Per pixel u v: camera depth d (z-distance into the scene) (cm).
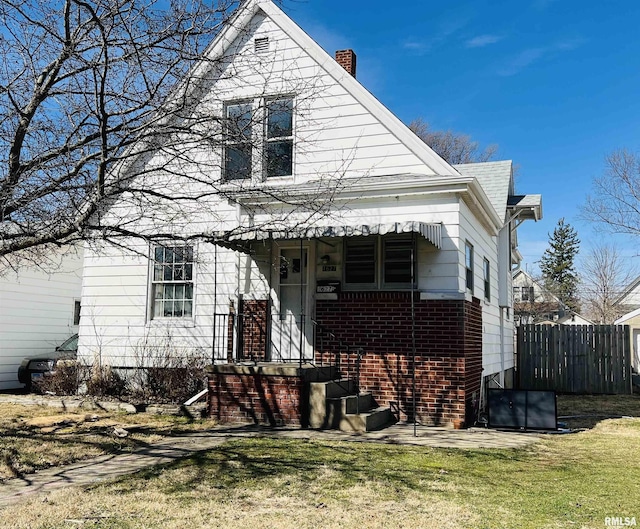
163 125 859
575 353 1955
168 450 818
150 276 1373
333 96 1253
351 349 1138
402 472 698
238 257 1264
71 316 1903
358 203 1174
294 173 1254
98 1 788
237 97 1300
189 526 507
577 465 762
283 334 1218
